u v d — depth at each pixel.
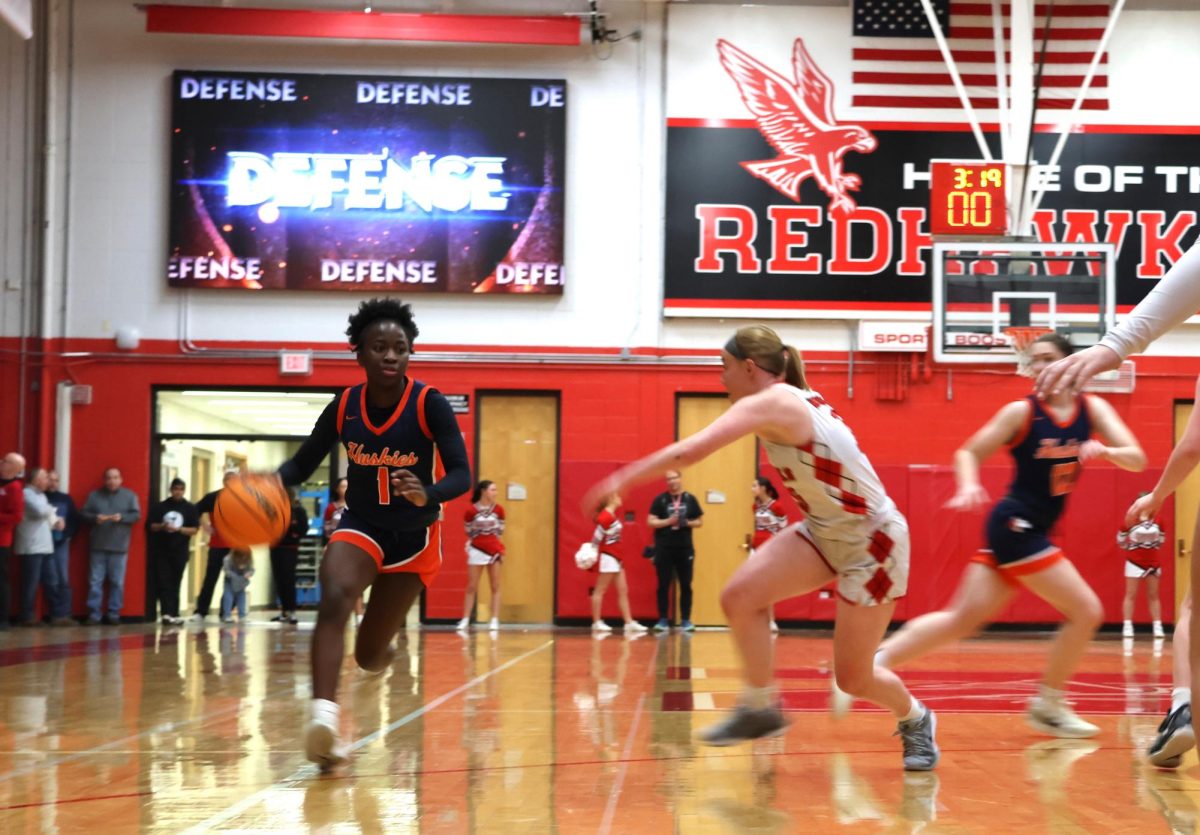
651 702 6.66
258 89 15.80
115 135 15.80
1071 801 3.73
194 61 15.85
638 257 15.84
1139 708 6.60
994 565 5.19
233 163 15.75
